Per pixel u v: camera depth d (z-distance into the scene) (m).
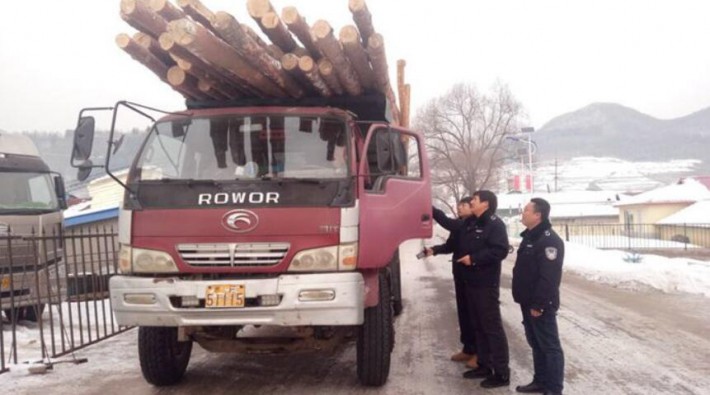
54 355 7.48
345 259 5.43
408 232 6.51
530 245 5.87
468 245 6.43
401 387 6.27
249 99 6.70
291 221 5.43
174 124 6.16
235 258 5.42
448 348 8.02
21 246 9.52
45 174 11.37
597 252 21.77
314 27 5.69
